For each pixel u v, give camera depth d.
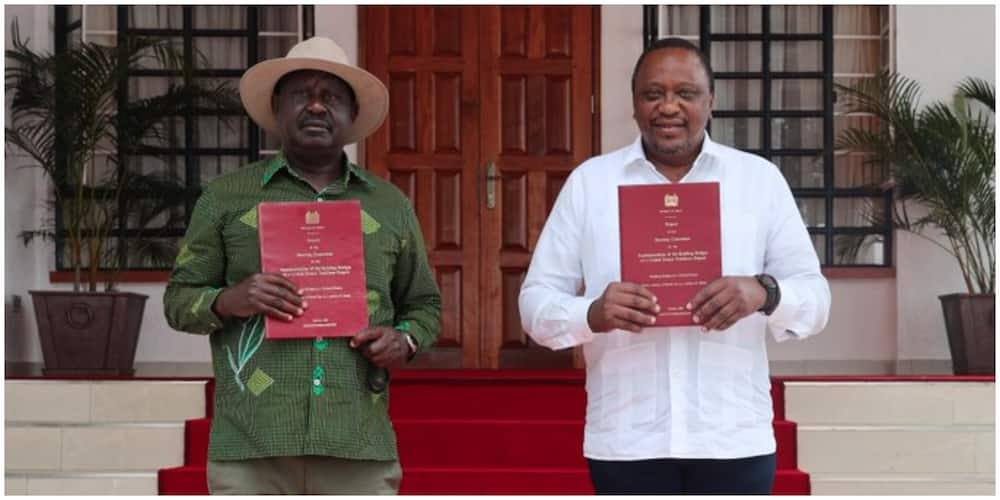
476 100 6.63
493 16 6.65
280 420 2.75
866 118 6.82
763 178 2.82
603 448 2.77
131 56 6.52
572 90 6.64
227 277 2.85
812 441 4.95
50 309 5.88
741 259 2.76
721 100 6.81
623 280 2.63
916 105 6.53
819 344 6.73
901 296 6.62
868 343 6.72
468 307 6.60
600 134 6.62
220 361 2.83
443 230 6.62
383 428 2.88
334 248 2.75
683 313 2.61
